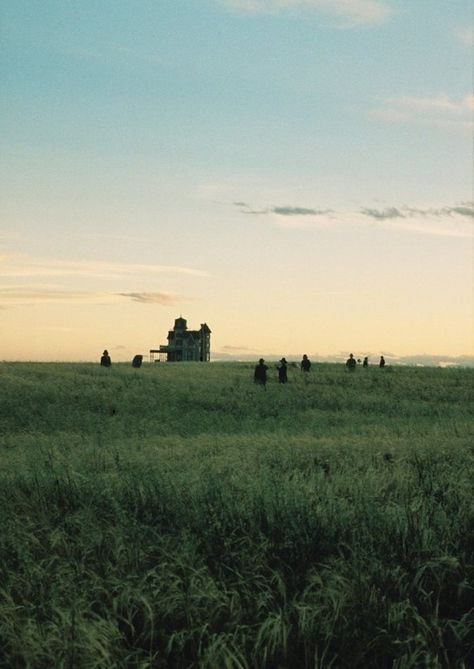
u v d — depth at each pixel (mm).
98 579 6262
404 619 5594
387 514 7934
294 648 5344
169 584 6098
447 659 5078
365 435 21734
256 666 5051
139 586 5969
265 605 5785
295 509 8039
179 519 8414
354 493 9391
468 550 7012
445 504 9047
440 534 7363
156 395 39781
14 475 12367
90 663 4918
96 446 18938
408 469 12109
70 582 6246
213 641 5176
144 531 7777
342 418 31375
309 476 11430
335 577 6023
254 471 12109
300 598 5973
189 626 5527
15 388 39219
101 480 10953
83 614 5719
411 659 4953
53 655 5055
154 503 9195
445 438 18469
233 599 5844
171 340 154625
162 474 11359
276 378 53531
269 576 6590
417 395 44625
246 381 50281
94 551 7270
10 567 7082
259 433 25172
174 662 5328
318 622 5516
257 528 7652
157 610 5754
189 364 76250
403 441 17438
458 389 48281
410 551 6789
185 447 18312
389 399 40875
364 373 60875
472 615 5734
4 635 5375
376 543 7121
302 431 25562
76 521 8289
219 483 9781
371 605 5742
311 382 51844
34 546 7504
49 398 36875
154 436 24797
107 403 36062
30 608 5812
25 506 9617
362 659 5215
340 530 7445
